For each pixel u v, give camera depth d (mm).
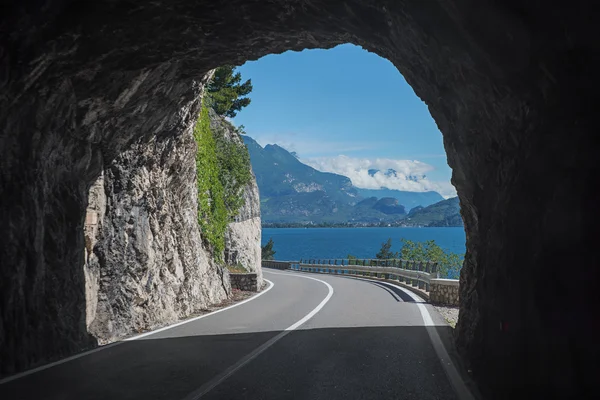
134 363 7641
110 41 8188
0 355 7066
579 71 4016
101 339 10008
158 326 11836
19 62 7238
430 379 6598
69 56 7941
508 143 5746
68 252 9422
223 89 40500
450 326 11109
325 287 23125
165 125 12406
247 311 14492
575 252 3803
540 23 4242
